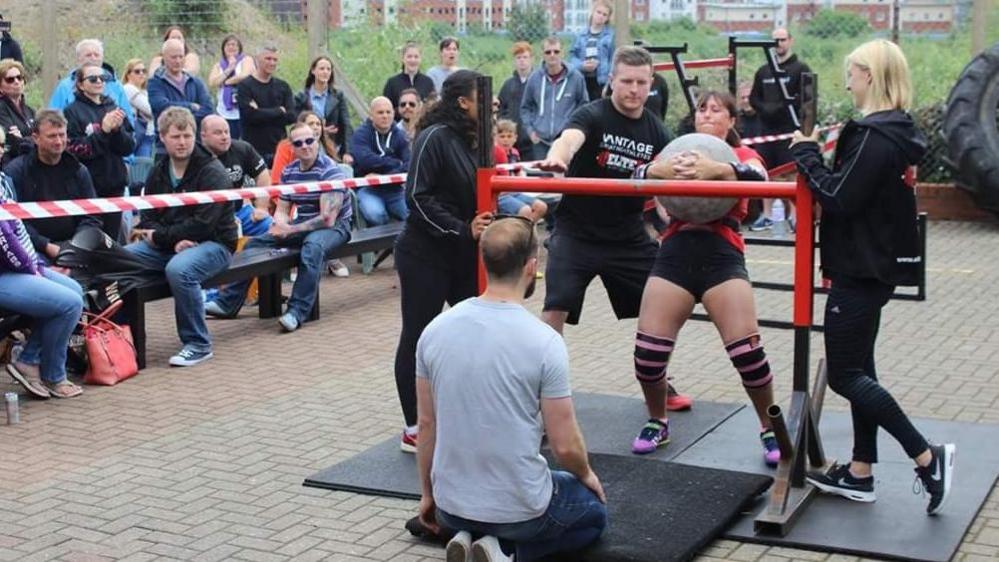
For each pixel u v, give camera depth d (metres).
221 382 7.76
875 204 5.07
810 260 5.27
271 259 9.05
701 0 15.15
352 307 9.98
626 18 13.95
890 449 6.18
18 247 7.25
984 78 13.05
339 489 5.80
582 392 7.36
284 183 9.84
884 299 5.19
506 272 4.52
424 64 14.88
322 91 12.69
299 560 5.02
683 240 5.85
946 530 5.11
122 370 7.78
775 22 15.03
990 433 6.38
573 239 6.30
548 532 4.61
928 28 14.49
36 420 6.97
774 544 5.05
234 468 6.14
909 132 5.00
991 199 12.87
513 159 12.20
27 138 9.45
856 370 5.25
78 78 9.88
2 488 5.89
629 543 4.89
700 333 8.80
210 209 8.33
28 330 7.88
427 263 6.04
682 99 14.91
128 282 8.01
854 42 14.85
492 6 15.02
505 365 4.43
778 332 8.92
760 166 5.79
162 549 5.15
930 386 7.32
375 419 6.95
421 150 5.95
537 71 13.30
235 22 14.74
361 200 11.36
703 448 6.21
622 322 9.29
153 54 14.80
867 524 5.20
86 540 5.26
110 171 9.61
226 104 12.76
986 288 10.05
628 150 6.19
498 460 4.45
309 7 14.20
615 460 5.85
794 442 5.31
